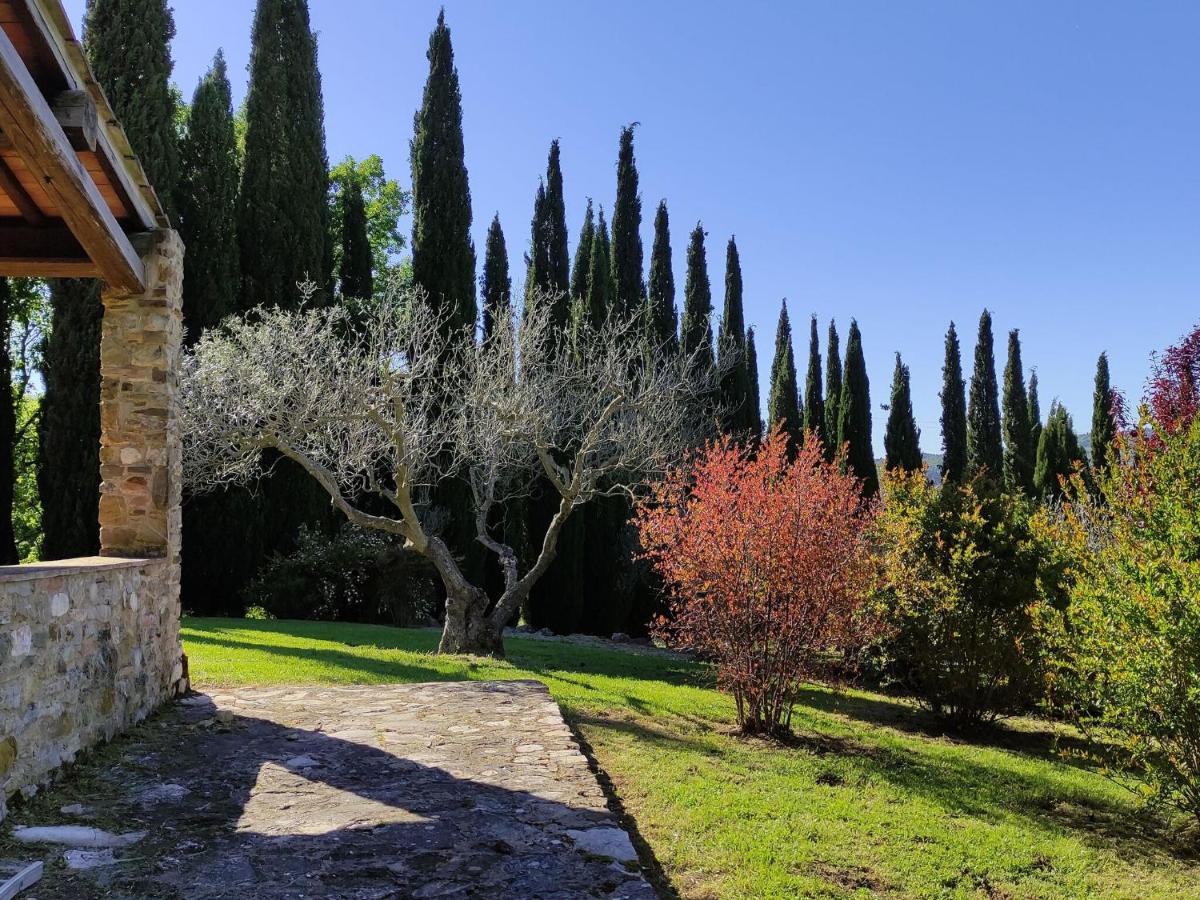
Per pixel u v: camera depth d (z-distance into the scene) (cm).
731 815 484
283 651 980
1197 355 1163
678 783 541
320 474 1071
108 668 523
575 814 423
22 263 595
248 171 1827
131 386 645
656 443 1337
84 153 529
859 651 842
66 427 1459
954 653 824
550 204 2369
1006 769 668
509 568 1181
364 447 1138
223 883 334
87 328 1464
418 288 1575
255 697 698
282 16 1898
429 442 1235
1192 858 497
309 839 383
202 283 1655
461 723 617
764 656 725
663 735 683
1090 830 533
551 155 2370
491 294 2342
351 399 1047
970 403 3106
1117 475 613
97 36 1546
